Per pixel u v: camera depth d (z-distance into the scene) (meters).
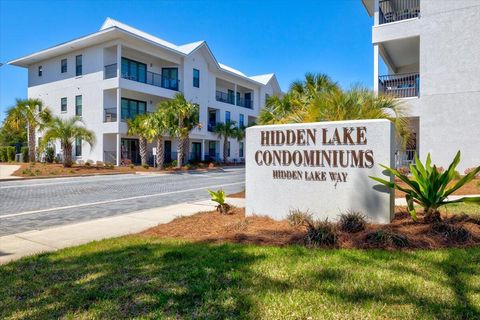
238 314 3.13
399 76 17.77
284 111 16.61
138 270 4.36
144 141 27.92
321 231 5.24
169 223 7.54
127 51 29.53
